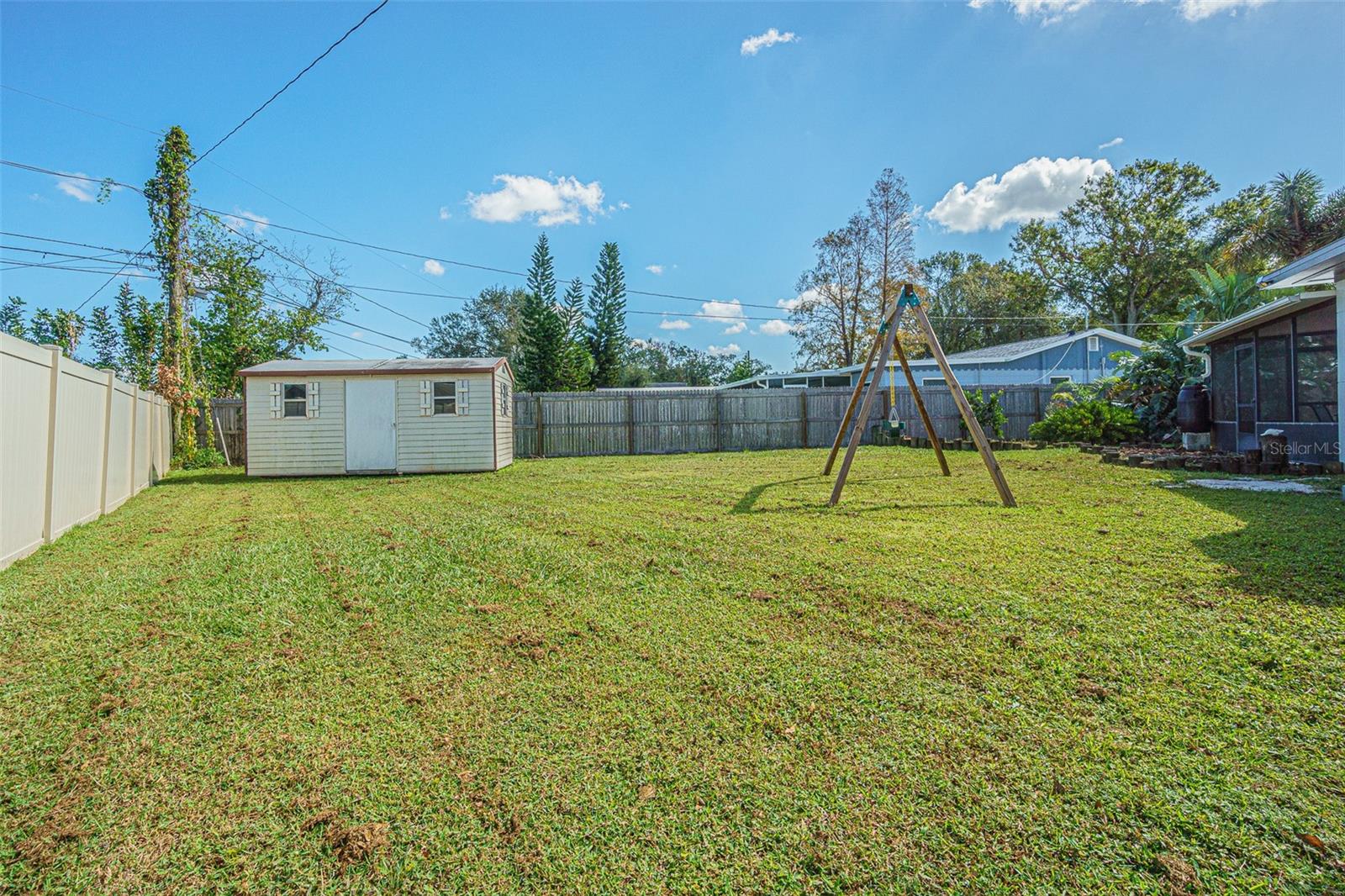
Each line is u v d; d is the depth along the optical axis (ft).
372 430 36.37
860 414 19.76
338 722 6.81
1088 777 5.50
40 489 15.94
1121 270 99.35
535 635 9.13
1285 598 9.30
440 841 5.00
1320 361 27.12
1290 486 19.80
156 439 33.68
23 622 10.02
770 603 10.26
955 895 4.33
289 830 5.16
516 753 6.16
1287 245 61.41
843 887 4.44
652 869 4.67
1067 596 9.92
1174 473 23.94
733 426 53.42
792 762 5.92
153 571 13.19
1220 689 6.88
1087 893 4.29
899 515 17.16
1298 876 4.33
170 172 40.22
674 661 8.16
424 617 10.03
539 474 33.68
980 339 115.03
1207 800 5.12
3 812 5.41
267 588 11.76
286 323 63.98
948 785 5.49
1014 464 29.37
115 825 5.23
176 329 41.09
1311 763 5.54
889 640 8.57
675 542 14.65
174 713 7.06
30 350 15.33
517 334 126.82
